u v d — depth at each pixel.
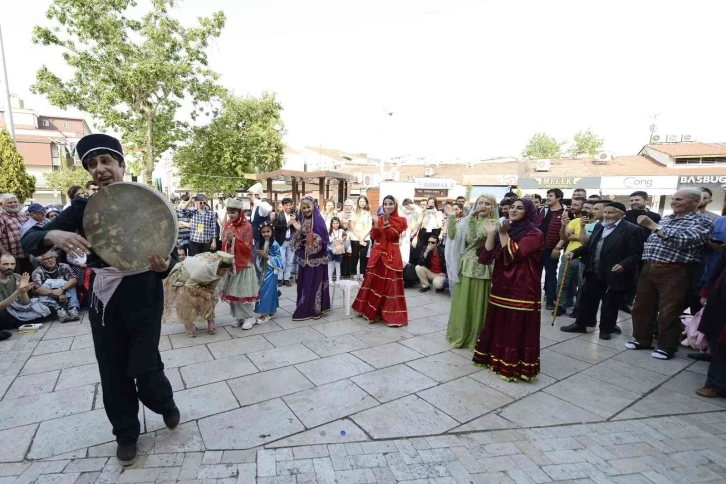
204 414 3.10
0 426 2.91
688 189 4.25
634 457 2.68
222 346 4.51
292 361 4.12
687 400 3.49
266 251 5.30
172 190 27.88
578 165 25.23
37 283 5.31
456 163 30.80
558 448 2.76
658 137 28.66
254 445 2.72
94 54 14.85
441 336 4.98
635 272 5.04
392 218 5.32
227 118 19.11
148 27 14.97
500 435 2.90
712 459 2.67
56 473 2.42
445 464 2.57
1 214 5.57
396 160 37.34
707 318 3.60
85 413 3.10
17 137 29.67
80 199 2.39
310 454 2.64
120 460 2.50
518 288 3.72
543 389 3.63
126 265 2.38
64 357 4.15
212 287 4.80
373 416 3.11
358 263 8.25
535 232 3.68
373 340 4.78
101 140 2.40
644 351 4.63
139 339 2.52
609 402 3.42
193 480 2.38
